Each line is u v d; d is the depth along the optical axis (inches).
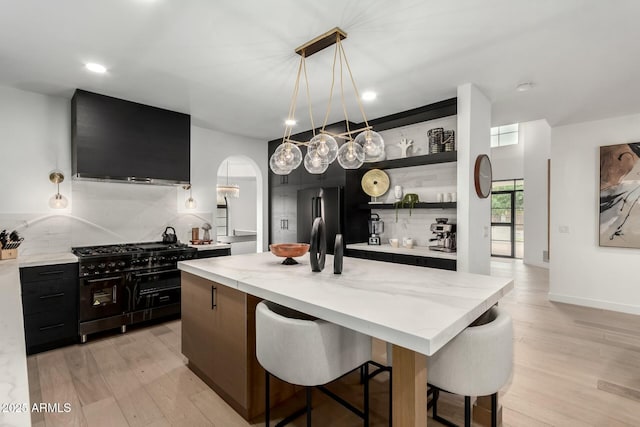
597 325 140.0
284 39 92.0
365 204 177.8
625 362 106.5
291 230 208.2
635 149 153.8
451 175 154.7
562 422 77.0
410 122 164.9
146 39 91.7
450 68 110.0
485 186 133.5
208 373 92.6
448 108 142.5
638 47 94.7
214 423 77.6
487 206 138.9
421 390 54.8
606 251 162.4
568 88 125.7
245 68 110.1
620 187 157.6
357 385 95.1
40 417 78.7
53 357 110.7
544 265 290.4
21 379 29.8
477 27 85.8
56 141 136.1
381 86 125.7
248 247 241.9
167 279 143.9
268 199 225.1
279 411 82.4
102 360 108.6
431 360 60.2
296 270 89.7
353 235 178.2
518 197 340.5
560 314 155.0
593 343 121.6
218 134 195.0
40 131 132.4
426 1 75.1
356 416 80.7
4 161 125.3
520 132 324.8
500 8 77.7
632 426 75.5
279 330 62.5
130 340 125.5
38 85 123.7
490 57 102.1
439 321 49.9
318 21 83.4
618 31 86.5
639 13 78.5
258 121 173.6
